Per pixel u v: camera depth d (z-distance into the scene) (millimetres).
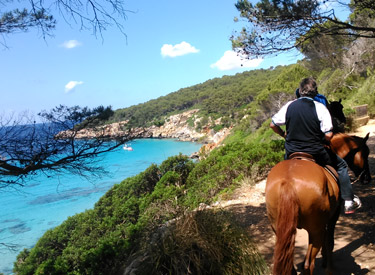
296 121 3463
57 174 4910
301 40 7426
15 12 4973
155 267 3807
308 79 3590
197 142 95188
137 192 13484
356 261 4246
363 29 6738
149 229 5461
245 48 7531
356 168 4641
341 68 23453
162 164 14070
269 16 7090
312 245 3102
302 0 6727
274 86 45500
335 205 3279
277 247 2754
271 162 9656
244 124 58312
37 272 7086
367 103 20531
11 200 33344
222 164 10648
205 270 3703
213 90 149875
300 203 2900
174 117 130625
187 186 12039
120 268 5188
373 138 13633
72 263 7742
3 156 4320
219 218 4312
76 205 30031
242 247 3975
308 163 3217
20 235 22750
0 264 17719
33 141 4414
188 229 4090
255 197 8086
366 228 5234
